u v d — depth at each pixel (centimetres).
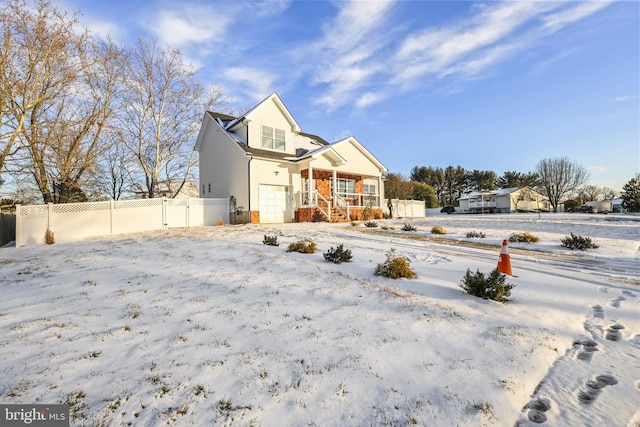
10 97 1261
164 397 247
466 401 248
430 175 6475
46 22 1378
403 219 2373
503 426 226
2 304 462
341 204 2134
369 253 891
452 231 1535
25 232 1198
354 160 2236
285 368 289
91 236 1288
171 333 363
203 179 2325
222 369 287
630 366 310
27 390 253
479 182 6506
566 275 686
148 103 2175
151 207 1522
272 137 1964
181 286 541
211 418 225
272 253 812
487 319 423
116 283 561
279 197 1916
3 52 1267
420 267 742
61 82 1479
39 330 368
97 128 1755
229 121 2181
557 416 239
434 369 293
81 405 236
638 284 611
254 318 407
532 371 297
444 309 452
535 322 417
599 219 2097
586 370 304
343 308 446
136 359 304
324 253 797
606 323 421
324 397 250
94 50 1606
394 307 454
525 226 1692
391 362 304
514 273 703
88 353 315
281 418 226
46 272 653
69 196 1789
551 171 4612
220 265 685
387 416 230
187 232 1273
